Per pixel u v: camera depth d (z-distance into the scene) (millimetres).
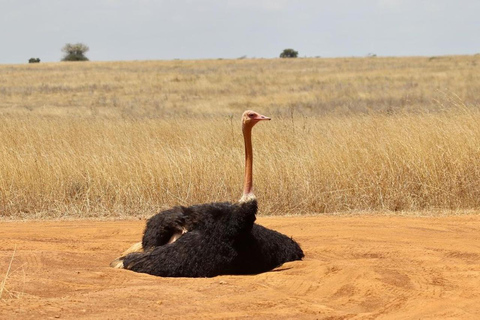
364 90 62219
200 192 18562
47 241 14391
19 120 27453
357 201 18547
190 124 27281
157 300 9344
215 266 10875
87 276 10719
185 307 9055
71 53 166875
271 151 20469
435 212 17875
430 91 57469
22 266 11461
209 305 9195
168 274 10875
